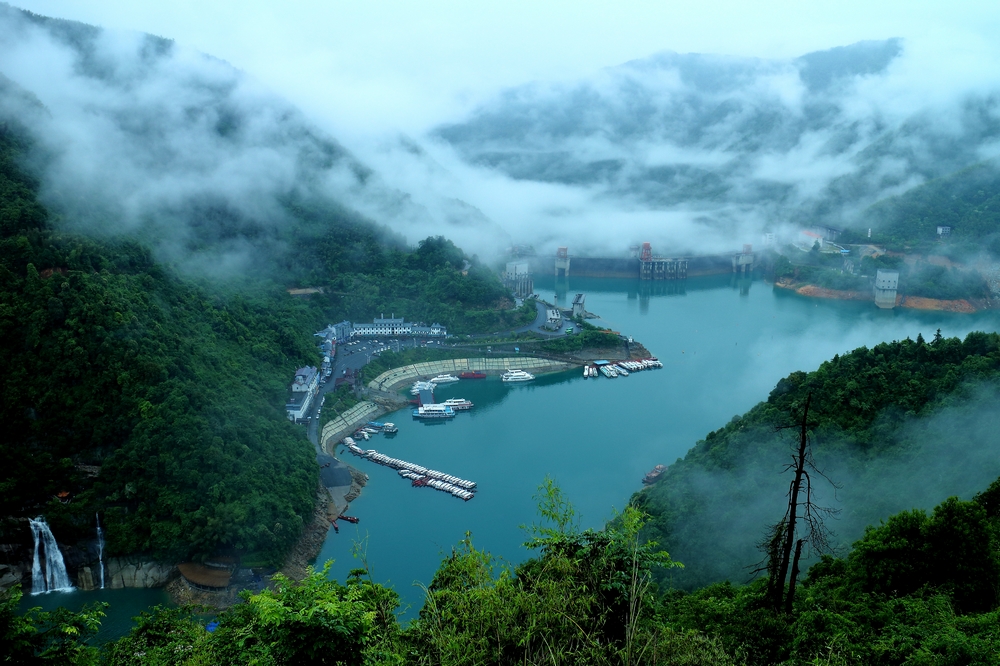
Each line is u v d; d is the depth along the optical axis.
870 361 196.12
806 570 127.69
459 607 62.28
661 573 148.00
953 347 189.62
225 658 65.81
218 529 195.25
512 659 59.53
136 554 195.12
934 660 73.06
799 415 186.25
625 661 58.94
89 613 76.56
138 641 87.25
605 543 71.31
